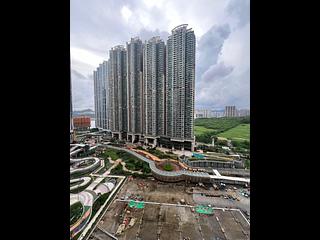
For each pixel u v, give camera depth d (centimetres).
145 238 7088
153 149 19138
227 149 13400
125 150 19150
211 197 10381
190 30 17088
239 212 8838
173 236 7219
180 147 18900
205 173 13175
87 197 10388
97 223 7956
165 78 19512
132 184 12600
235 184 11556
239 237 7156
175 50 17812
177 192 11356
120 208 9381
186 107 17975
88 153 16862
